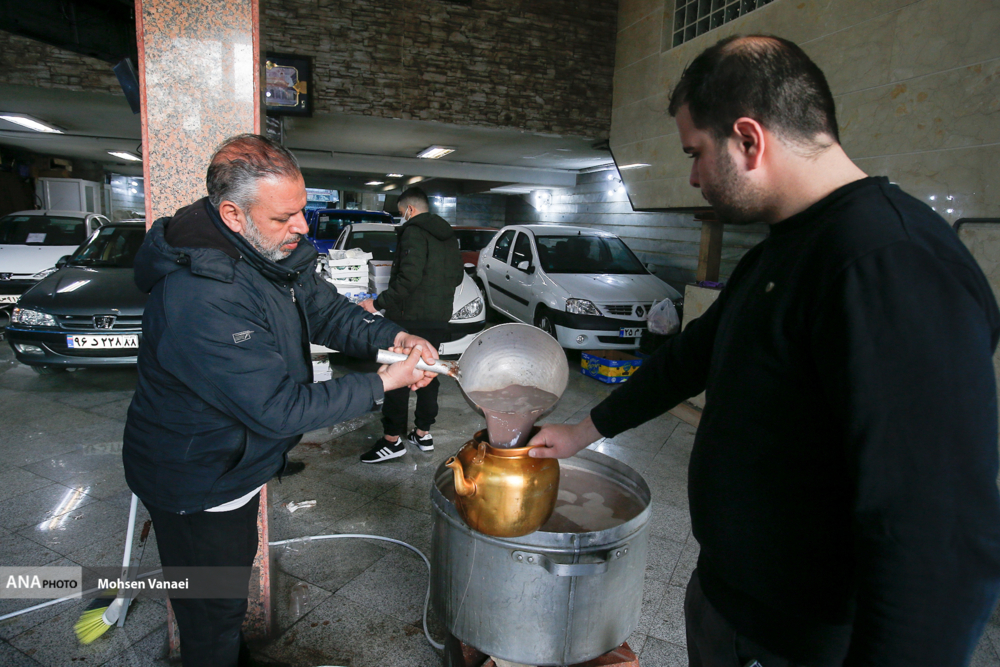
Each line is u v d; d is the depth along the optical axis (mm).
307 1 6520
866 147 4027
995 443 644
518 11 7129
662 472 3445
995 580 635
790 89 801
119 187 15945
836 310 714
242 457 1325
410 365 1351
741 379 873
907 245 687
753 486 864
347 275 4156
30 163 11484
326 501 2918
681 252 7910
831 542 814
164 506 1331
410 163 10648
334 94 6754
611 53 7539
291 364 1406
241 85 1710
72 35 3990
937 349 641
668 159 6477
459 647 1593
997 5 3123
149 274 1236
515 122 7355
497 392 1303
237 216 1229
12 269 6551
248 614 1898
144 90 1657
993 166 3160
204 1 1647
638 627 2078
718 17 5730
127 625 1985
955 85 3375
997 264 2828
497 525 1174
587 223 10805
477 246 10258
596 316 5617
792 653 882
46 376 4820
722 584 980
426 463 3412
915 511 641
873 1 3914
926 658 645
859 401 678
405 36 6836
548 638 1320
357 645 1925
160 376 1254
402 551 2480
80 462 3230
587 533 1272
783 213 870
